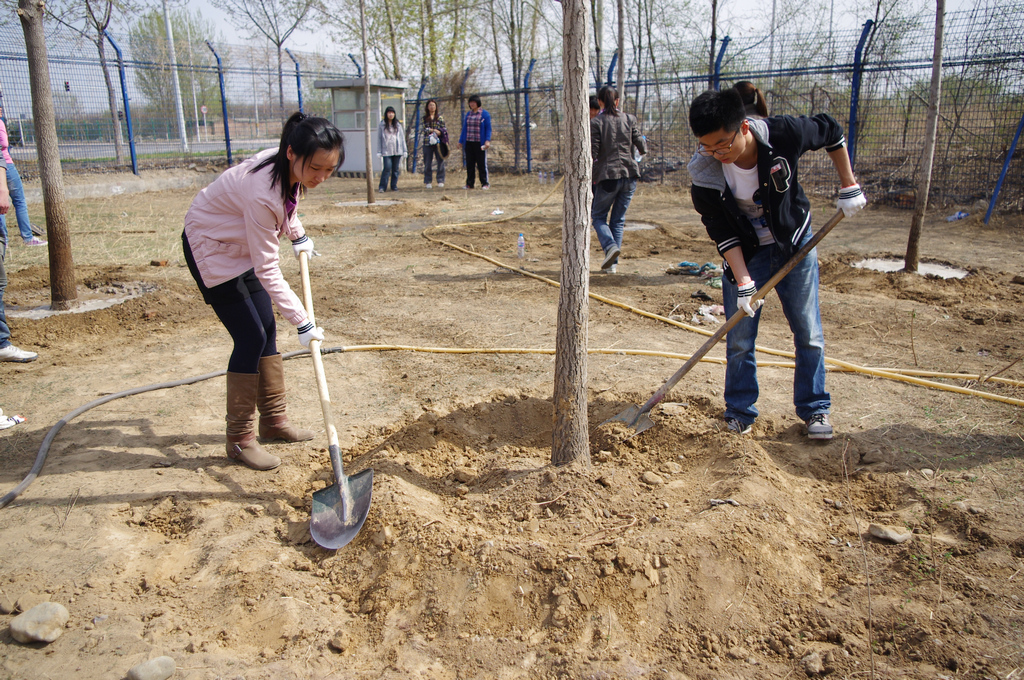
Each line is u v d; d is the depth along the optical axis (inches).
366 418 162.2
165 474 137.6
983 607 96.7
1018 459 133.2
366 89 523.5
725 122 115.5
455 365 193.3
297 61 821.9
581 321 122.1
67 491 130.6
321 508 119.6
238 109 788.6
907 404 161.0
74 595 102.9
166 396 175.0
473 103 641.0
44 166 236.2
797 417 156.2
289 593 103.7
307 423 160.6
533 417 164.7
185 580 107.7
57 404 170.1
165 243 375.6
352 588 106.7
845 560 109.0
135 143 669.3
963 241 364.5
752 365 145.9
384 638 96.6
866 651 91.7
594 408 164.7
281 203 124.6
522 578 102.3
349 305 255.4
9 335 198.8
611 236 293.9
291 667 91.0
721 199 130.8
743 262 136.5
